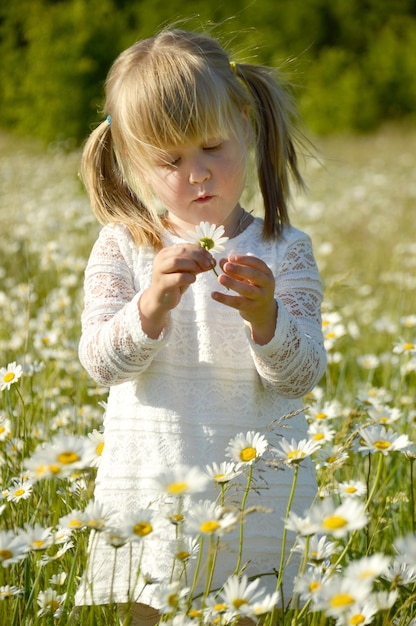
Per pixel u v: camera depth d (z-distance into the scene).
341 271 7.61
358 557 2.43
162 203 2.24
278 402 2.22
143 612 2.08
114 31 20.02
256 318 2.01
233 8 25.69
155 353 2.10
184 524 1.95
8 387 2.64
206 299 2.24
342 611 1.42
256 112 2.47
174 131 2.13
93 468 2.25
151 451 2.14
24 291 4.92
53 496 2.50
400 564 1.84
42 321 4.61
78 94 18.88
